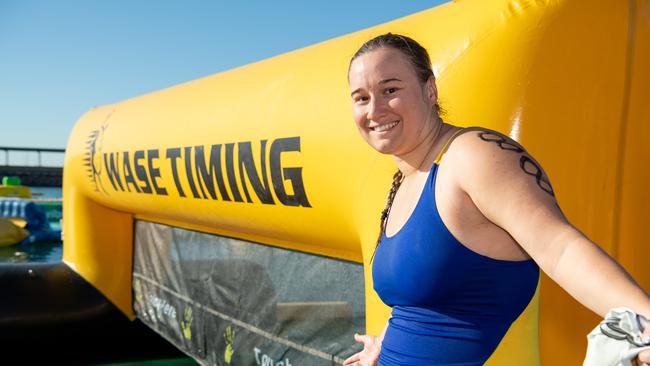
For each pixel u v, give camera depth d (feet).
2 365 16.66
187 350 13.97
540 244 3.51
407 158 4.45
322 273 9.36
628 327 3.01
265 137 8.50
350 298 8.74
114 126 14.52
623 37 5.82
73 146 17.52
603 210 5.90
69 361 17.10
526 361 4.21
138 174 12.95
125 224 17.33
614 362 3.04
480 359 4.11
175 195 11.76
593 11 5.65
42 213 52.39
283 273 10.34
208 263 12.98
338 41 8.04
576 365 5.87
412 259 4.12
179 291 14.37
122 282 17.33
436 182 4.05
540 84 5.51
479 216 3.90
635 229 6.14
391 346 4.49
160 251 15.42
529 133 5.49
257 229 10.05
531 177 3.67
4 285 17.29
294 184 8.10
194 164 10.55
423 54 4.44
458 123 5.69
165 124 11.73
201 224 12.35
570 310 5.80
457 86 5.72
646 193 6.18
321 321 9.39
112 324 17.33
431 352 4.21
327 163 7.40
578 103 5.66
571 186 5.70
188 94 11.47
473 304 4.07
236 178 9.38
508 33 5.57
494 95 5.54
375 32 7.22
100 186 15.56
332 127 7.26
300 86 8.01
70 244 18.30
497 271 4.01
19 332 16.75
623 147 5.95
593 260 3.28
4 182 76.84
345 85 7.19
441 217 4.00
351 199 7.15
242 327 11.64
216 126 9.81
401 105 4.26
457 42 5.83
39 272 17.85
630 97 5.93
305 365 9.78
